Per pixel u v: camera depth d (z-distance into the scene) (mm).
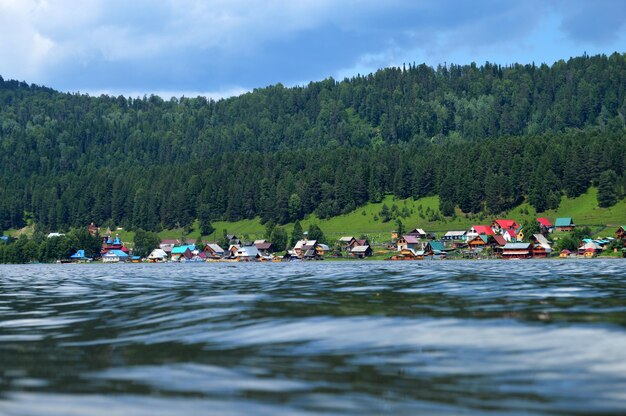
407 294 53188
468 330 30156
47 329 34688
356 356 24531
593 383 19906
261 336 29547
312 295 53406
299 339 28500
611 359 23141
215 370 22547
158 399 19000
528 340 27203
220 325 33438
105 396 19453
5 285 85000
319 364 23203
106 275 124375
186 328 32719
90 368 23484
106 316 39969
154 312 40812
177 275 116875
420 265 167625
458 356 24156
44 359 25406
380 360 23688
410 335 29031
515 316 35250
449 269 123812
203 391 19766
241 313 38500
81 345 28750
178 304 45812
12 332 33781
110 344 28750
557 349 25109
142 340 29500
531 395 18672
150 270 164500
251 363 23578
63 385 20906
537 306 41094
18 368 23641
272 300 48062
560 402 17938
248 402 18469
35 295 62781
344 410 17547
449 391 19219
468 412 17203
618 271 104125
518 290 56688
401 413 17219
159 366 23469
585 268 122438
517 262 194500
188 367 23141
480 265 157500
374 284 70312
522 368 22016
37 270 183750
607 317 34406
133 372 22578
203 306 43531
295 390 19641
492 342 26891
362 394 19078
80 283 87812
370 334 29484
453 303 43812
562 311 37750
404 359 23781
